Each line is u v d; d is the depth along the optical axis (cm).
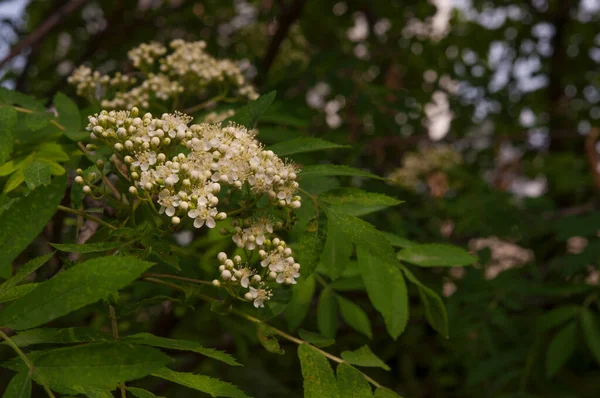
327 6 750
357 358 239
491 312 443
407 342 615
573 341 401
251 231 239
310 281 309
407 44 713
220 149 230
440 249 303
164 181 225
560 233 452
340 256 238
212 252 402
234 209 267
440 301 285
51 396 155
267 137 357
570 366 506
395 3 717
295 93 525
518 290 443
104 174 260
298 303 303
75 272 159
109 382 157
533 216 526
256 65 517
